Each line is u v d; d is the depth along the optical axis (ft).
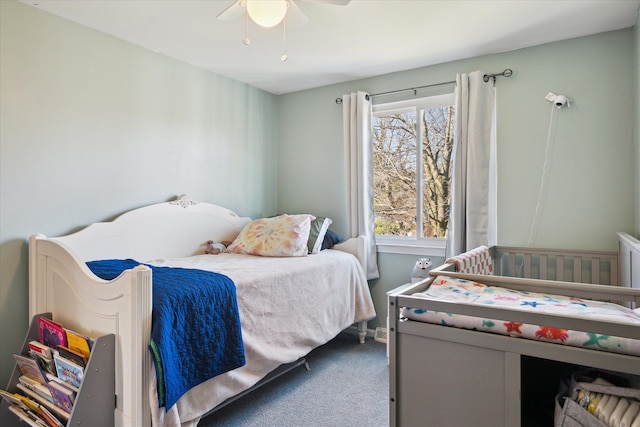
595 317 3.43
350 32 7.78
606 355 3.28
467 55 9.07
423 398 4.14
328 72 10.26
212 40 8.16
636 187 7.27
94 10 6.86
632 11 6.95
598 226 7.92
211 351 5.39
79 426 4.52
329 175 11.39
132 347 4.60
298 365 8.29
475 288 5.14
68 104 7.23
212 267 7.24
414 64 9.68
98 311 5.12
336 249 10.59
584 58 8.01
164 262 7.69
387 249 10.55
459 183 8.94
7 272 6.46
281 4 5.17
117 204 8.01
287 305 7.28
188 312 5.16
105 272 5.99
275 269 7.30
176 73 9.21
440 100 9.84
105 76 7.80
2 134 6.38
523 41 8.27
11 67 6.47
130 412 4.62
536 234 8.54
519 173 8.70
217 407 6.15
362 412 6.73
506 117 8.82
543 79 8.42
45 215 6.91
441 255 9.68
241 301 6.25
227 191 10.60
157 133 8.79
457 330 3.93
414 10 6.89
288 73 10.32
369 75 10.53
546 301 4.60
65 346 5.26
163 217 8.64
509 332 3.74
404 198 10.62
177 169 9.25
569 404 3.46
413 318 4.27
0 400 5.69
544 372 5.16
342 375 8.23
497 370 3.74
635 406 3.28
